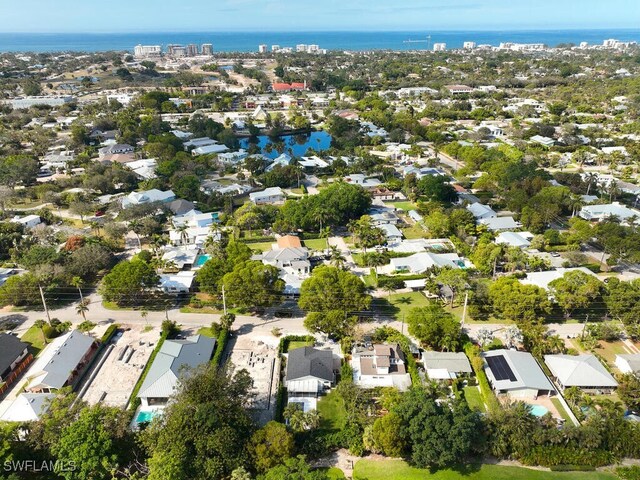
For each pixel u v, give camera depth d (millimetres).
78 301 127562
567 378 93375
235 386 81500
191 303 125750
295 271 139375
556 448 77562
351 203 172000
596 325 110062
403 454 77625
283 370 100688
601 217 173375
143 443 74812
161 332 113375
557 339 103000
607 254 151375
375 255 140875
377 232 153875
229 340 111438
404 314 121062
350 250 156375
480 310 119750
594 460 76625
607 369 99125
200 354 100938
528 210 168625
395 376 96500
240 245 136875
